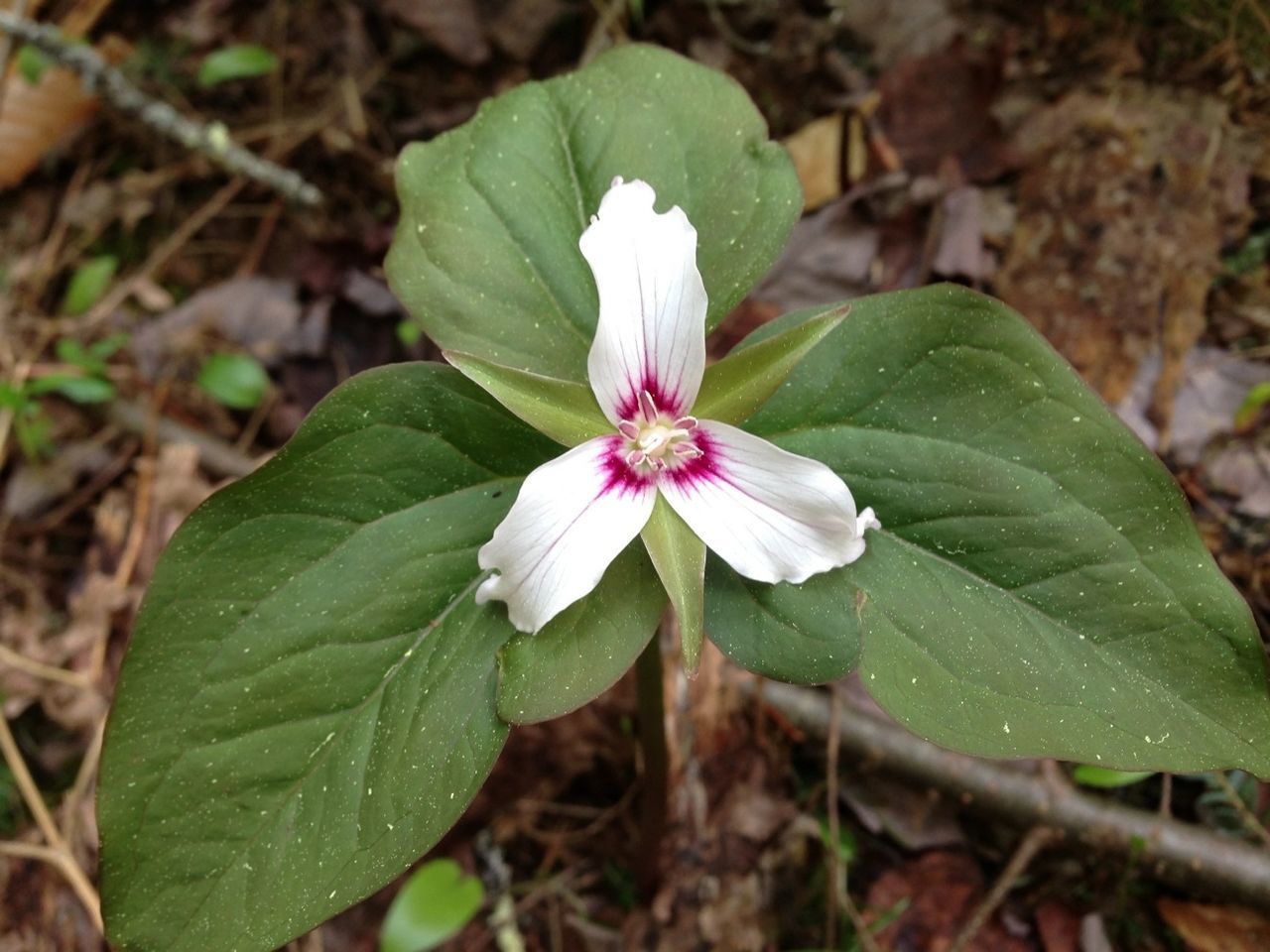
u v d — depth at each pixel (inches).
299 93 14.8
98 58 13.0
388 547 7.1
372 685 6.9
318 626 7.0
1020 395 6.8
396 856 6.5
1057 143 11.9
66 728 11.9
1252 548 10.2
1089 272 11.4
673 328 6.3
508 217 7.6
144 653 6.8
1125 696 6.5
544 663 6.6
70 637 12.1
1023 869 10.1
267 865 6.7
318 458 7.0
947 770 10.0
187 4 15.4
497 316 7.4
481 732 6.6
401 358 13.7
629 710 10.9
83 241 14.5
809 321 6.4
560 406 6.5
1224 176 11.1
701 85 7.7
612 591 6.7
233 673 6.9
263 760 6.8
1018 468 6.8
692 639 6.1
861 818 10.5
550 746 11.0
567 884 10.6
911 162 12.7
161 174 14.8
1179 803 9.9
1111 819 9.5
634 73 7.8
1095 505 6.7
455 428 7.1
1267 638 9.9
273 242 14.4
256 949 6.5
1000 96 12.3
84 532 13.0
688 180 7.6
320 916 6.5
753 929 10.0
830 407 7.0
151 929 6.6
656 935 10.1
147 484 12.8
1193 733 6.4
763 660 6.6
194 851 6.7
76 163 15.1
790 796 10.6
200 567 6.9
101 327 13.9
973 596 6.8
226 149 13.3
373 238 14.0
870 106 12.9
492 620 6.9
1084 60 12.0
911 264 12.4
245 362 12.7
